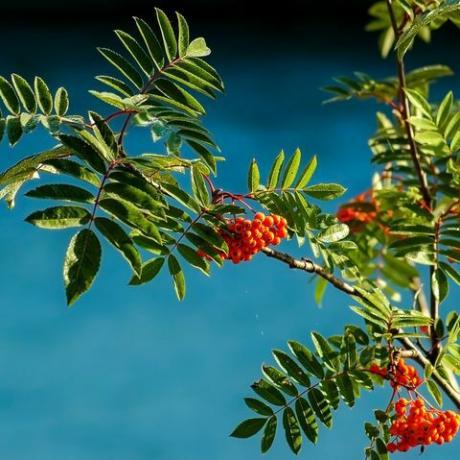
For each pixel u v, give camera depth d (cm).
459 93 2400
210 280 1609
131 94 383
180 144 359
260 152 1989
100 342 1477
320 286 588
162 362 1424
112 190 332
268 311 1512
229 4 2673
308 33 2591
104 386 1380
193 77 386
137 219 329
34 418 1312
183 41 386
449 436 406
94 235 324
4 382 1375
